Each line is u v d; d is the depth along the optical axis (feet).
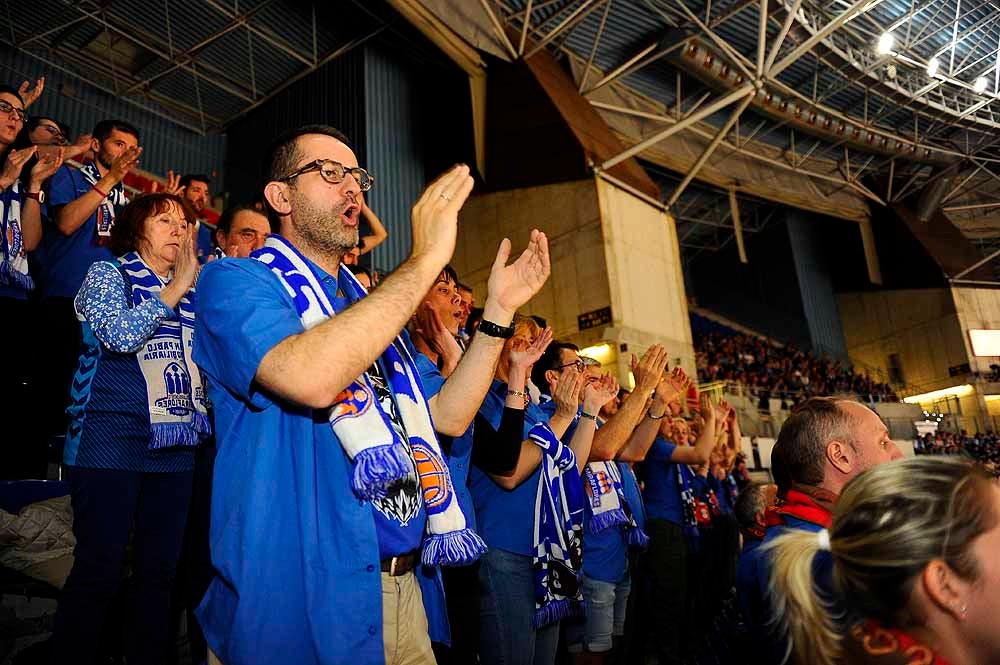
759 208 83.56
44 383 11.05
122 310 7.22
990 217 84.89
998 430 73.36
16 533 8.36
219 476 4.54
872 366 82.02
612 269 45.42
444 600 5.41
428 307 7.73
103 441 7.14
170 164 49.01
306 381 3.96
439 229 4.79
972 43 60.75
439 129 49.62
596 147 48.67
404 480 4.90
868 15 55.36
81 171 12.39
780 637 4.32
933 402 77.10
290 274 4.92
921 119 70.95
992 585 3.33
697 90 60.95
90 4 41.45
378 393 5.01
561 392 9.23
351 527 4.37
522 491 8.64
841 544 3.69
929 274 77.51
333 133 5.53
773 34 54.54
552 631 8.73
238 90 49.65
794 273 83.15
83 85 45.52
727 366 70.18
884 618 3.59
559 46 52.80
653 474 15.03
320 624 4.11
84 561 6.78
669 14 51.34
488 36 47.78
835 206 77.51
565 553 8.60
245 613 4.09
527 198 48.26
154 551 7.39
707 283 92.22
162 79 47.55
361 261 43.29
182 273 7.57
